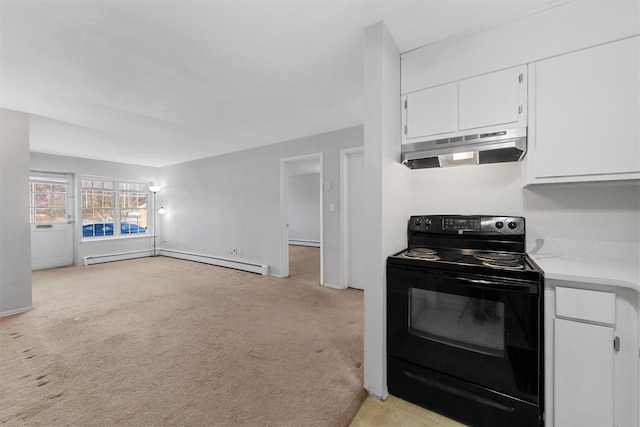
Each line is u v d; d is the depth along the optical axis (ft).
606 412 3.75
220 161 17.29
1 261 8.96
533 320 4.14
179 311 9.55
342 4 4.62
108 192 19.44
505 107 4.95
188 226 19.56
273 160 14.60
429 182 6.78
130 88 7.70
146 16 4.86
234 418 4.62
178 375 5.83
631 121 4.11
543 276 4.11
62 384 5.52
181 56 6.17
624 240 4.94
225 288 12.36
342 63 6.59
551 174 4.63
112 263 18.24
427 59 5.70
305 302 10.47
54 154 16.69
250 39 5.60
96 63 6.39
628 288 3.60
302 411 4.78
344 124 11.36
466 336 4.65
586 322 3.84
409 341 5.11
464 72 5.31
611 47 4.20
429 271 4.91
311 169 22.03
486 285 4.44
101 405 4.92
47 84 7.37
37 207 16.42
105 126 11.18
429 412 4.93
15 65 6.41
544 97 4.65
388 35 5.34
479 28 5.16
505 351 4.33
